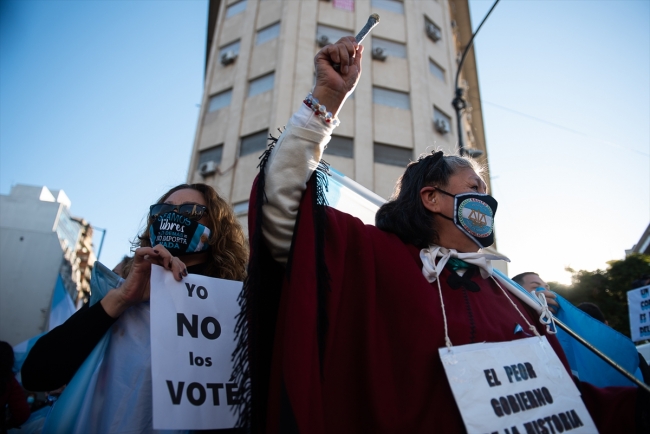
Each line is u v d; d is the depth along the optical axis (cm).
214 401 155
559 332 279
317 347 132
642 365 253
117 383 166
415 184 196
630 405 182
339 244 156
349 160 1365
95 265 196
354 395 144
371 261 164
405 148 1437
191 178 1495
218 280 180
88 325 168
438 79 1673
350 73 166
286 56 1486
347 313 154
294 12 1576
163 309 160
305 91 1441
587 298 1060
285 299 145
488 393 137
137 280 173
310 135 156
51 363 163
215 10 2066
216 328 169
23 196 2989
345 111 1429
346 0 1638
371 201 238
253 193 155
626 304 1020
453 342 152
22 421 347
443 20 1864
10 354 351
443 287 171
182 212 204
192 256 205
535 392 146
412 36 1636
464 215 184
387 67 1553
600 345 264
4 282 2780
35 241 2891
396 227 188
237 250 220
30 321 2738
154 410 142
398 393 144
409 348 149
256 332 139
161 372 149
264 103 1471
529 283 318
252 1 1741
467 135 1992
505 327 170
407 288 160
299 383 125
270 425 132
